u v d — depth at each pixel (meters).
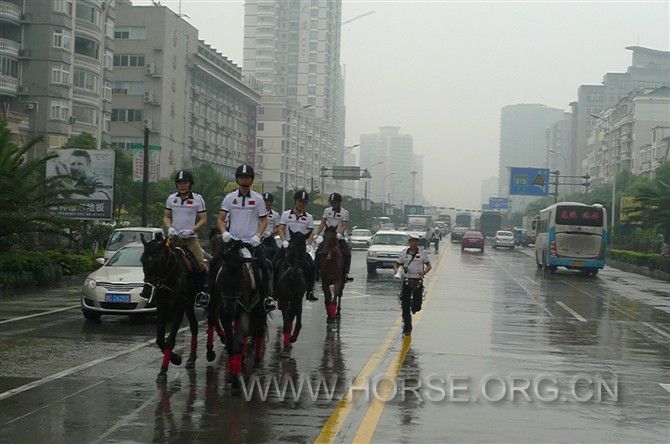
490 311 20.86
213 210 47.91
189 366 11.91
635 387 11.23
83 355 12.83
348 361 12.69
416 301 15.97
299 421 8.75
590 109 162.75
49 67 57.62
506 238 74.00
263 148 116.12
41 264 25.14
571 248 38.88
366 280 30.56
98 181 33.12
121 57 75.50
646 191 43.59
